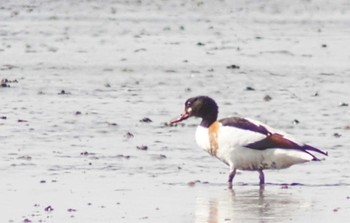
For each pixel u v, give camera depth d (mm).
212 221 11602
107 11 37562
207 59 26984
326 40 31625
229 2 40500
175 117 19047
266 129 14195
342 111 20109
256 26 35188
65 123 18156
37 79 23219
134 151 15914
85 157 15398
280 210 12227
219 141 14234
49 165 14727
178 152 15914
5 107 19641
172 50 28641
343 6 40219
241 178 14375
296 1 40844
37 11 36625
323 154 14766
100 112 19375
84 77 23750
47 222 11422
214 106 14648
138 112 19484
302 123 18875
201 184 13812
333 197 13023
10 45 29219
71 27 33625
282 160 13992
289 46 30016
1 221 11453
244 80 23641
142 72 24594
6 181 13648
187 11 38375
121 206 12297
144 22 35406
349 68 25922
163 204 12477
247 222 11570
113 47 29141
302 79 24000
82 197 12773
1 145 16125
